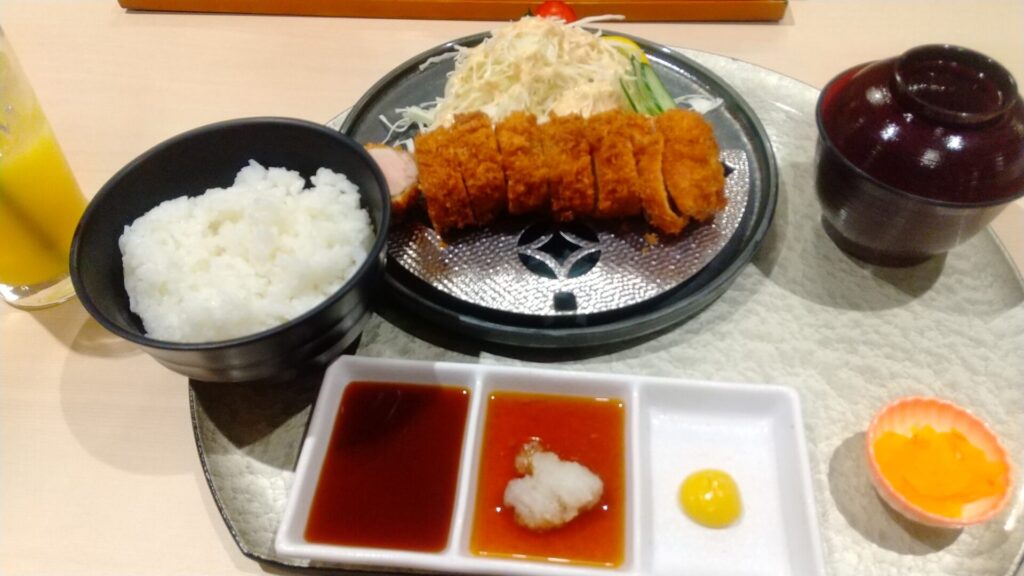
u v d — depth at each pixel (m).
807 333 0.35
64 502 0.31
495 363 0.35
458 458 0.31
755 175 0.40
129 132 0.47
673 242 0.37
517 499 0.29
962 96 0.33
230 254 0.32
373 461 0.31
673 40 0.52
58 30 0.54
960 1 0.54
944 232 0.33
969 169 0.31
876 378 0.33
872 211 0.34
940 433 0.30
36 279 0.36
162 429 0.33
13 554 0.29
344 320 0.30
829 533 0.29
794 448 0.30
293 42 0.53
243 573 0.29
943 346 0.34
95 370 0.35
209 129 0.33
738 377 0.34
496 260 0.37
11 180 0.33
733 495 0.30
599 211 0.37
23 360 0.36
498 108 0.42
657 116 0.39
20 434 0.33
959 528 0.28
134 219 0.33
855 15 0.53
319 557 0.27
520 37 0.44
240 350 0.27
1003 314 0.35
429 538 0.29
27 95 0.34
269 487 0.31
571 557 0.28
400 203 0.37
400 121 0.43
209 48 0.52
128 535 0.30
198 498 0.31
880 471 0.29
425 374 0.33
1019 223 0.40
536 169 0.36
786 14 0.54
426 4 0.54
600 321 0.35
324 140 0.34
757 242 0.36
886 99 0.33
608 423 0.32
